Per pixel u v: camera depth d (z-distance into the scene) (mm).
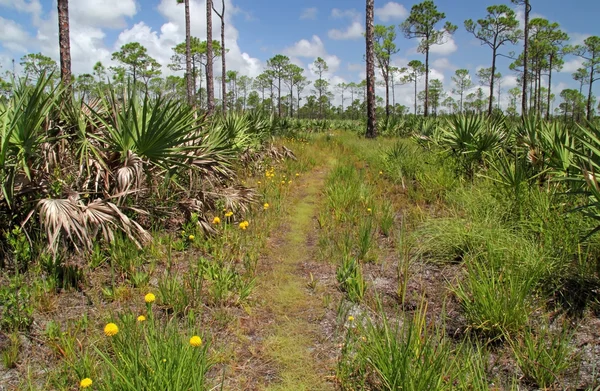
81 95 4352
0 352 2426
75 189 4016
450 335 2822
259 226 5035
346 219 5488
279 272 3895
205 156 5219
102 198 4203
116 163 4461
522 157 5293
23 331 2637
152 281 3512
